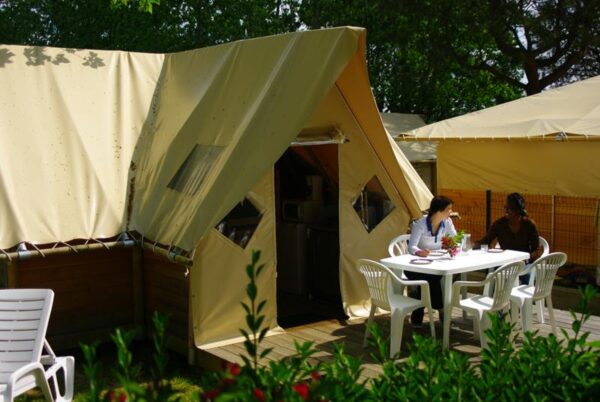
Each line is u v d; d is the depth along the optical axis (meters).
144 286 7.38
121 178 7.53
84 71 8.14
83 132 7.57
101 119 7.84
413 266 6.27
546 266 6.52
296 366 2.60
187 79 8.17
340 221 7.48
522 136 10.20
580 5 15.88
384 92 21.86
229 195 6.20
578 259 10.83
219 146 6.80
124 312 7.36
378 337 2.97
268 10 20.84
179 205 6.71
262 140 6.36
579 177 10.53
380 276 6.20
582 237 10.77
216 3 20.28
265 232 6.70
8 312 5.25
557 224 11.09
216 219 6.12
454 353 2.83
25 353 5.12
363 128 7.49
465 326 7.15
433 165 16.16
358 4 18.66
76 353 6.98
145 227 6.98
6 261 6.18
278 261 9.08
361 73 6.86
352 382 2.58
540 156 11.05
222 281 6.45
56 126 7.41
